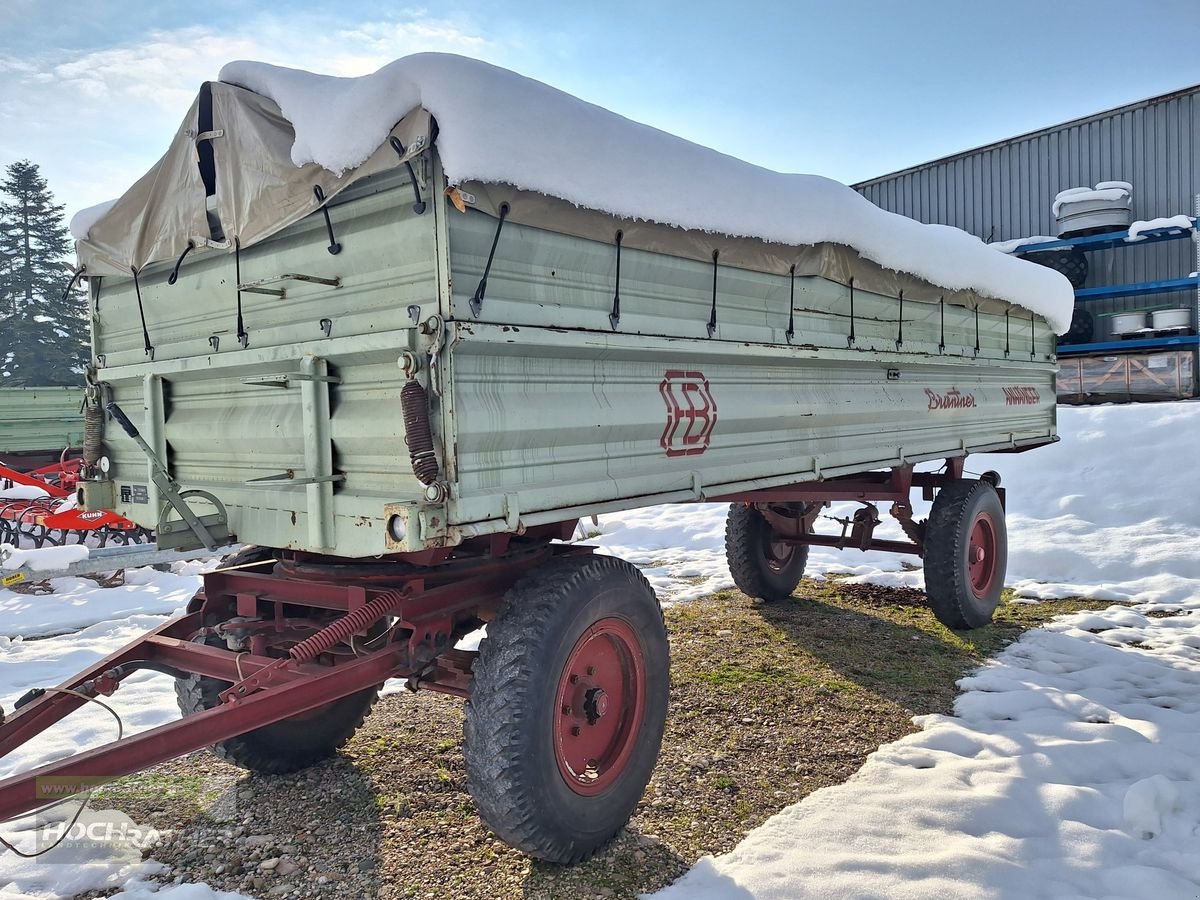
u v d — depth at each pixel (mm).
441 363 2379
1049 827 3115
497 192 2492
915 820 3131
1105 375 15352
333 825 3271
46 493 10891
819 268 4160
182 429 3393
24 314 45719
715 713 4410
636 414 3125
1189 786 3371
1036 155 17562
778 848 2951
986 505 6164
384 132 2465
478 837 3166
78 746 3977
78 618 6805
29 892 2811
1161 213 16188
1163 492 9875
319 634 2709
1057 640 5625
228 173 3025
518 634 2770
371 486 2686
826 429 4477
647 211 3018
